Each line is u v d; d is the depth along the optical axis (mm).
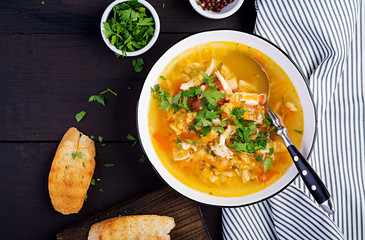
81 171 630
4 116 646
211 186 575
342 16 606
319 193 525
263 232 637
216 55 578
